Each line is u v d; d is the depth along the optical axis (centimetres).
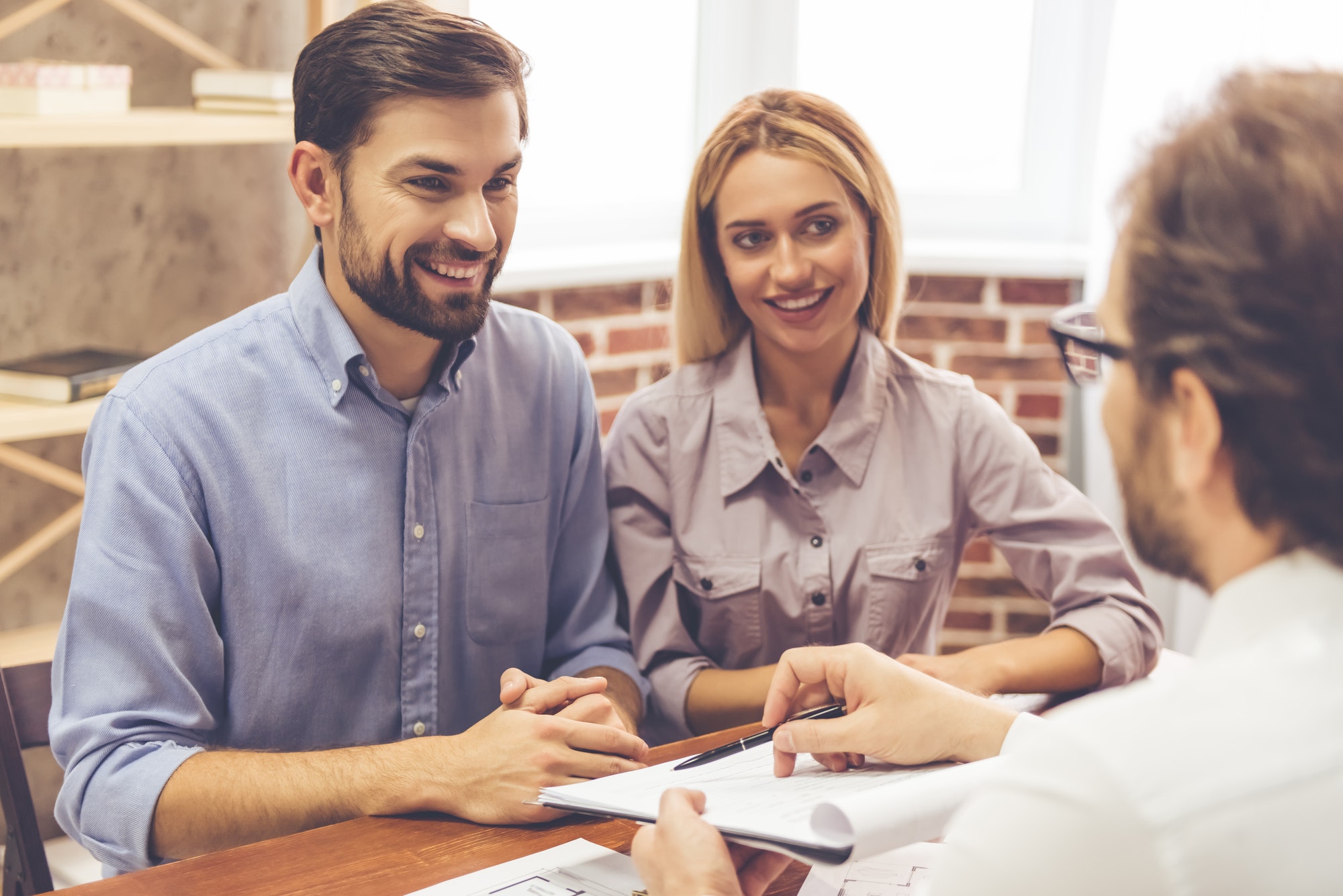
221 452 118
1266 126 51
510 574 137
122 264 212
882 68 280
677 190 285
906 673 97
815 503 148
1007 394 264
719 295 151
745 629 148
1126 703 53
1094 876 49
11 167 198
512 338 139
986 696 129
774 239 139
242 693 121
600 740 104
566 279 245
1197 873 48
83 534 114
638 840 79
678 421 150
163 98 212
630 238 279
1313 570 53
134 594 111
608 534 148
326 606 122
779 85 281
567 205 271
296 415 122
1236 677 52
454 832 98
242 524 119
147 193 212
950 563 151
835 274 139
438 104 113
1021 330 261
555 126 266
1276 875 47
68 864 185
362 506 124
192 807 103
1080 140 272
